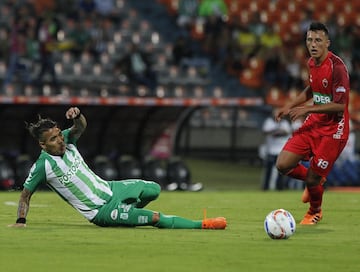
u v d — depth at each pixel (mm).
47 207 44875
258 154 89875
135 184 33750
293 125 71938
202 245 29094
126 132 72938
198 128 89062
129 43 93250
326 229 35281
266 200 53125
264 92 97938
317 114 37594
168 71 93500
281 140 72312
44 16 85938
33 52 82875
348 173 78938
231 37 100938
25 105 67062
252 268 24531
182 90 92312
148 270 23969
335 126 37188
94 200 33156
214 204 49188
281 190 72062
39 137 32406
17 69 81938
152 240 30141
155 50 96000
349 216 41906
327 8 112062
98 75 88625
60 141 32500
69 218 38562
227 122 89562
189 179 73312
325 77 36906
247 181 83812
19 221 33812
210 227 33781
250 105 74750
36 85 80625
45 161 32812
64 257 26203
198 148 89250
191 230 33250
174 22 103250
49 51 83438
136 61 84125
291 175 38469
